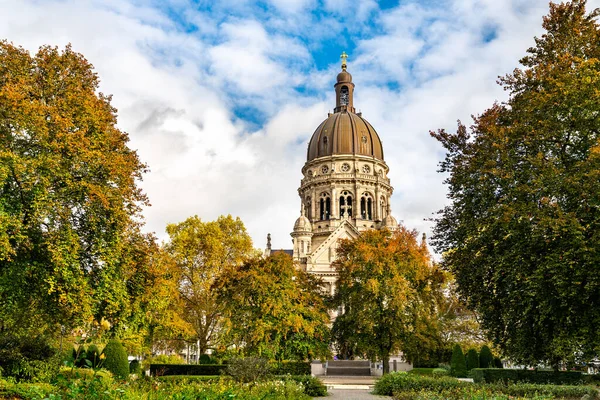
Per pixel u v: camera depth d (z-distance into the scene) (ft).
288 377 118.01
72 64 105.81
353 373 214.69
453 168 108.58
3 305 91.61
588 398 86.89
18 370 79.92
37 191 85.97
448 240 111.86
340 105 434.71
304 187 394.73
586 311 81.25
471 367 189.88
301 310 171.94
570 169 85.30
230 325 170.91
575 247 78.95
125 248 102.63
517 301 89.35
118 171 98.02
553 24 103.04
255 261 180.14
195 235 200.03
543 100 89.76
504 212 86.28
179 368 175.01
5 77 96.58
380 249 176.96
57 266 85.51
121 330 110.32
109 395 50.01
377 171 391.24
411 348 169.58
